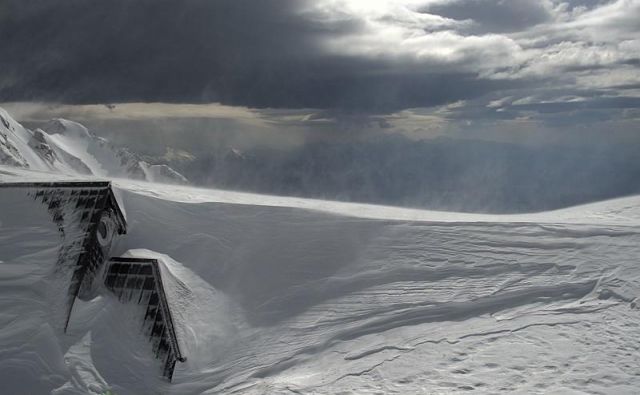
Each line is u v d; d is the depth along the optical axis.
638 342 15.32
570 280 19.62
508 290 19.28
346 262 21.89
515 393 13.04
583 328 16.36
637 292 18.28
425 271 21.02
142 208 22.94
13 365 14.67
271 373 15.98
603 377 13.52
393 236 23.89
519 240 23.33
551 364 14.36
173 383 16.11
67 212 18.42
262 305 19.61
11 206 18.83
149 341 16.88
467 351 15.54
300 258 22.02
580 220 28.45
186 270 20.31
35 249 17.50
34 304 16.19
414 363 15.15
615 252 21.67
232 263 21.42
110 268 18.36
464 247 22.77
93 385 14.95
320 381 14.77
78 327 16.22
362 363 15.54
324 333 17.70
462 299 18.89
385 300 19.25
